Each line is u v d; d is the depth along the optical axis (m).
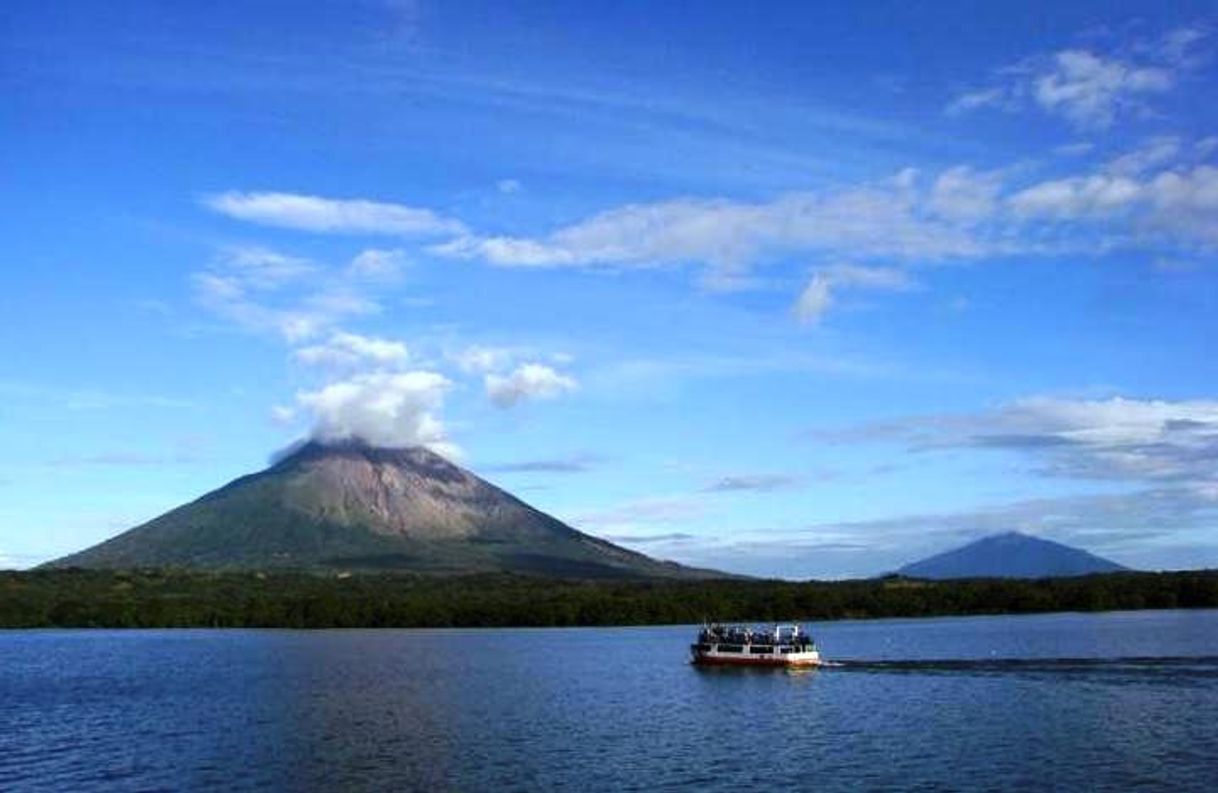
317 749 103.44
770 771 90.81
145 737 111.56
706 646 179.25
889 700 130.75
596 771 91.88
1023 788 83.25
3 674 184.38
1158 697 127.56
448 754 100.31
